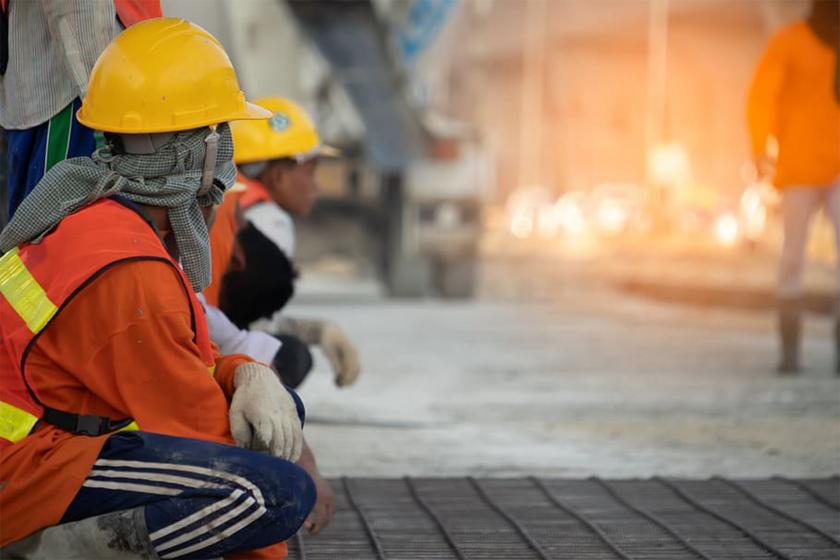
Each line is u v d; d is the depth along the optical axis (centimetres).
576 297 4597
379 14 2764
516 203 11450
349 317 3481
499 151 14850
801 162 2295
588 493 1213
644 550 979
